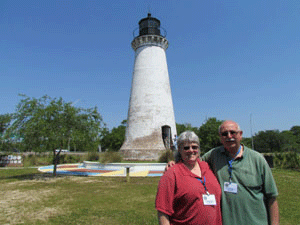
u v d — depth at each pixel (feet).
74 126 45.27
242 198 8.83
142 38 80.43
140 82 76.89
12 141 43.39
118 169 52.70
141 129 71.36
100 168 56.18
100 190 31.48
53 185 35.81
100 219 19.42
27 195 28.91
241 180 8.99
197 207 8.14
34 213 21.26
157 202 8.35
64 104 45.60
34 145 41.88
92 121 48.26
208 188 8.64
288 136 166.50
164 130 79.20
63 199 26.53
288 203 24.82
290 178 42.83
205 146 111.86
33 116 41.70
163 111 74.18
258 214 8.77
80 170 55.62
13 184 37.65
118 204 24.14
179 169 8.84
